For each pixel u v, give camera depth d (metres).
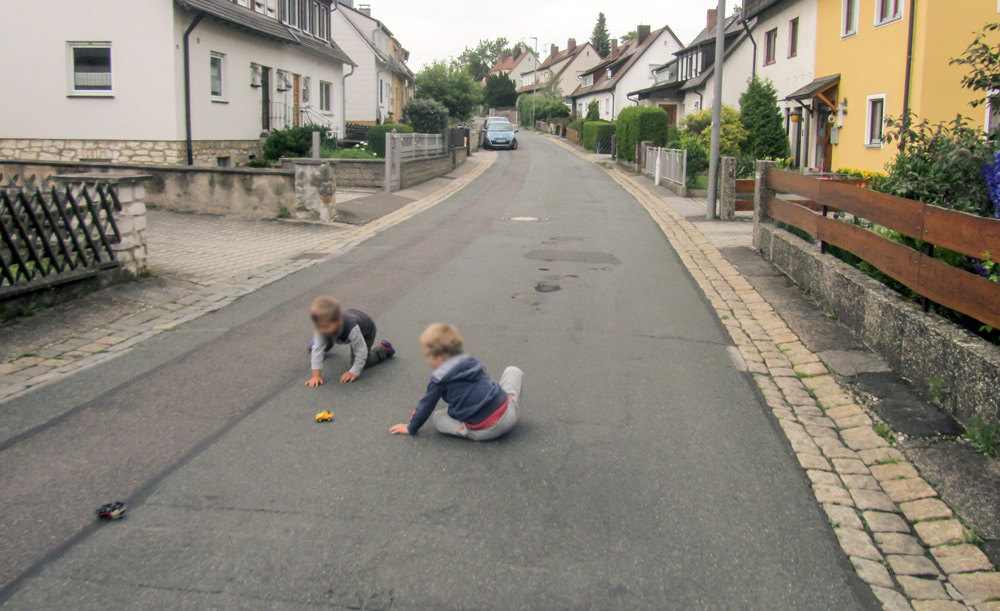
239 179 15.56
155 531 3.94
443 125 43.78
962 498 4.43
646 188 25.02
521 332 7.79
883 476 4.74
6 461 4.74
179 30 20.25
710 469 4.78
